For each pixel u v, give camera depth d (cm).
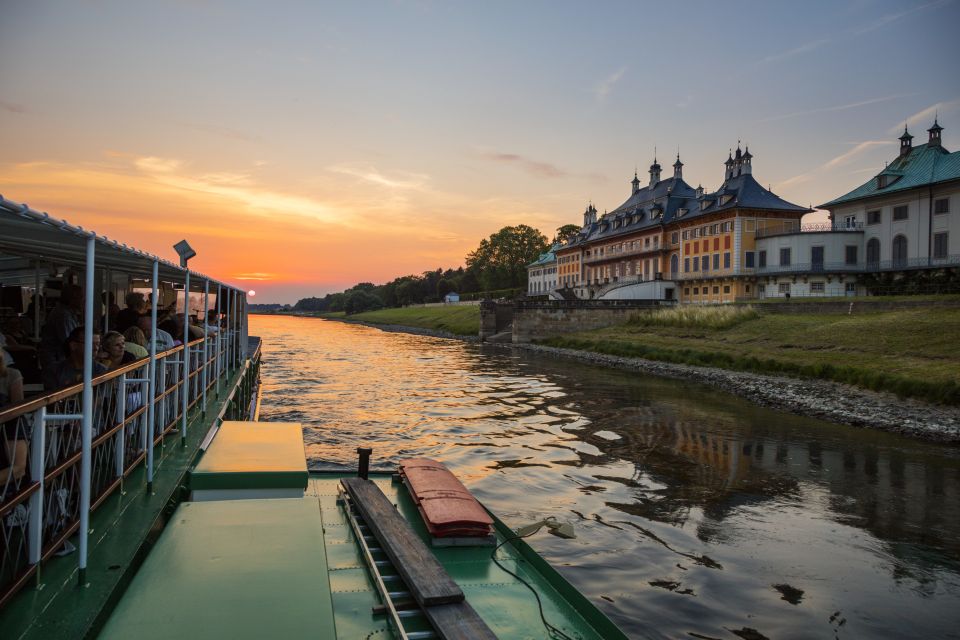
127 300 836
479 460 1625
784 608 863
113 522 480
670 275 7706
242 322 2027
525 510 1235
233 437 768
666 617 827
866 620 840
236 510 499
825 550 1077
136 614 330
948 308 3784
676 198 7962
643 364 4144
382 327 11756
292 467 632
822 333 3850
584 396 2811
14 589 344
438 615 445
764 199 6562
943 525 1216
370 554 553
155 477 595
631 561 998
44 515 433
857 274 5791
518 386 3130
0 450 391
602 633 517
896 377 2633
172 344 840
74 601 361
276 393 2734
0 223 340
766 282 6309
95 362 531
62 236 387
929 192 5228
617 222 9119
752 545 1087
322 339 7500
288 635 316
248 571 385
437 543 652
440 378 3434
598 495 1347
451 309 11662
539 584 599
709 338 4575
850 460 1739
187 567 389
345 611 467
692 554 1038
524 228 13762
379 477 897
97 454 512
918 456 1792
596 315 6400
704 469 1603
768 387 2988
